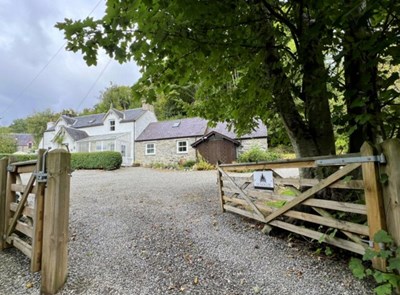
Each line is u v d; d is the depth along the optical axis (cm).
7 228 307
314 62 277
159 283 226
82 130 2261
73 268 254
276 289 210
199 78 308
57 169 219
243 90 373
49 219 219
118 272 247
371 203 186
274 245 301
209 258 275
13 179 317
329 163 230
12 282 232
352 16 207
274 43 306
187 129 1819
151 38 215
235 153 1577
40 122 3356
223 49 246
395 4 174
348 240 229
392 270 172
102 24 198
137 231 367
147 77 269
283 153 1501
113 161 1533
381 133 240
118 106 3453
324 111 317
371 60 203
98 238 340
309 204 267
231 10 206
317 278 221
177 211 478
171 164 1645
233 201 429
